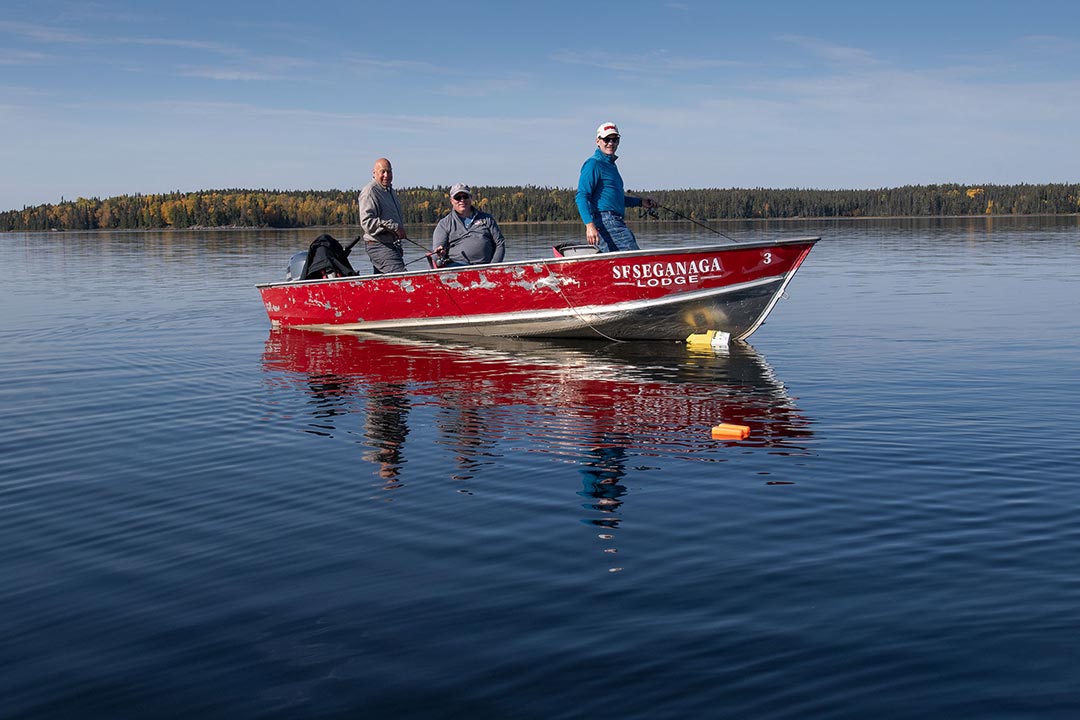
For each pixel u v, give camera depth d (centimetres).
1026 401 521
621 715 198
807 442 438
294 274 995
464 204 902
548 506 346
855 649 223
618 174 830
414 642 234
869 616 241
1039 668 210
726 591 260
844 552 288
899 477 371
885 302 1097
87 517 345
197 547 310
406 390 608
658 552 294
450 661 224
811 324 922
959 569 271
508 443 451
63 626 249
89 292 1366
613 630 238
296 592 269
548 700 205
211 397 586
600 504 347
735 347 796
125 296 1301
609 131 810
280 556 299
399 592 267
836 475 377
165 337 891
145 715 204
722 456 415
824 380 615
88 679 220
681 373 665
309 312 951
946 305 1052
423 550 302
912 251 2198
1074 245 2386
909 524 313
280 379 656
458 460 419
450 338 897
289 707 205
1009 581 260
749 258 797
